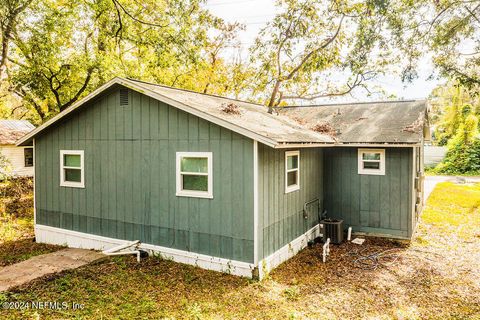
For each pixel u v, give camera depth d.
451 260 8.75
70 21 16.91
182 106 7.47
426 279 7.51
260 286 6.92
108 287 6.87
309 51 22.03
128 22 17.55
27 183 20.92
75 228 9.84
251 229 7.20
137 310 5.91
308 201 10.24
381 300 6.47
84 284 7.01
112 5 16.44
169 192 8.23
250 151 7.13
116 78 8.27
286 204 8.65
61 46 17.64
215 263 7.65
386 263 8.57
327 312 5.96
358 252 9.45
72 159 9.86
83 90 18.05
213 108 8.31
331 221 10.41
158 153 8.33
